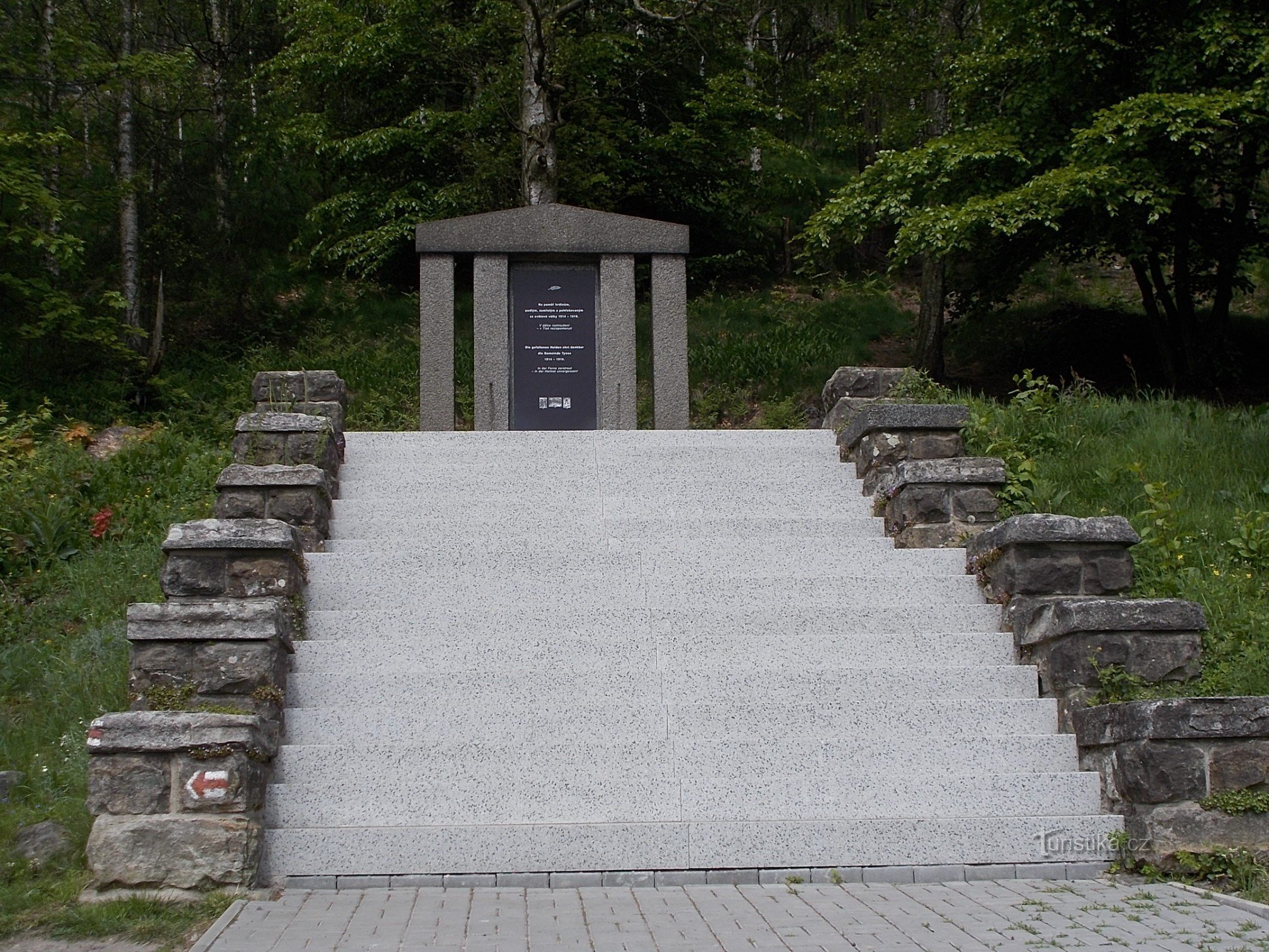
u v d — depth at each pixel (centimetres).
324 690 642
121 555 902
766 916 480
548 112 1883
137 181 1755
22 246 1598
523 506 862
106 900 502
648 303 2117
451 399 1249
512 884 534
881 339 2058
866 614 715
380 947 438
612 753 595
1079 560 705
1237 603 770
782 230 2509
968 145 1530
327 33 2050
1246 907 486
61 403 1494
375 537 822
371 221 2078
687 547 787
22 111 1736
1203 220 1667
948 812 579
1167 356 1673
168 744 523
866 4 2377
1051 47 1551
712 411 1664
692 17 2111
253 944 442
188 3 2188
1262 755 552
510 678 651
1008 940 444
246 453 862
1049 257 2089
